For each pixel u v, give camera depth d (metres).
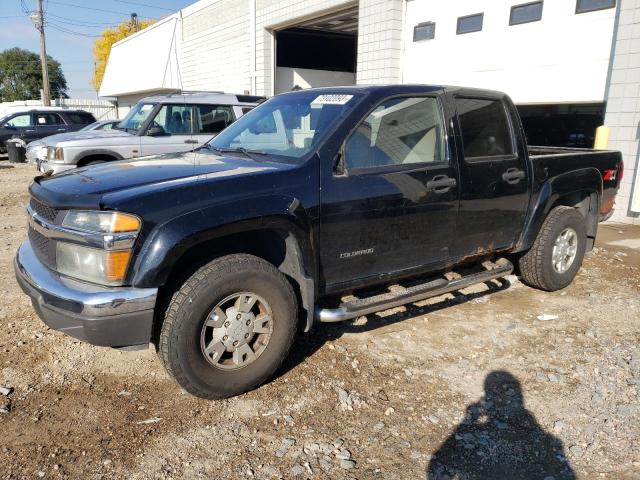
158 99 9.76
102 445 2.81
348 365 3.69
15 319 4.27
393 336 4.15
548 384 3.49
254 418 3.08
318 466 2.70
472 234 4.28
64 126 18.94
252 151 3.89
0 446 2.78
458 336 4.18
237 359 3.18
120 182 3.13
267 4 15.89
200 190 3.02
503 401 3.30
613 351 3.96
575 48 8.59
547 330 4.32
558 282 5.11
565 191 4.93
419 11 11.07
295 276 3.45
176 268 3.16
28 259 3.34
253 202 3.09
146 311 2.86
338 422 3.06
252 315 3.20
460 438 2.94
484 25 9.85
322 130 3.57
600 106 8.68
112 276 2.82
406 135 3.87
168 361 2.98
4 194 10.55
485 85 10.01
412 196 3.78
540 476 2.66
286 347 3.36
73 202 2.92
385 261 3.80
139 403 3.20
